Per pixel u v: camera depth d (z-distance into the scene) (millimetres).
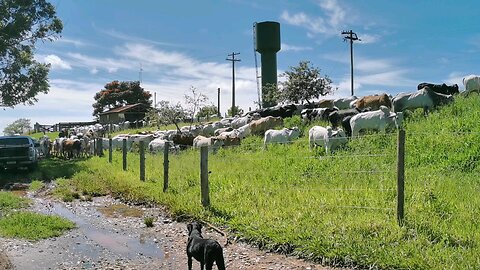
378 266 6406
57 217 10625
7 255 7938
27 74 31547
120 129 49594
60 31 31688
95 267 7344
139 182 14406
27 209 12289
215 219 9484
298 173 12828
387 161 12844
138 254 8031
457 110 16531
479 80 18609
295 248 7465
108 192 14336
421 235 7004
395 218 7711
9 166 20203
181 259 7703
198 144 21781
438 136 13578
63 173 19562
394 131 15625
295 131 18578
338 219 8125
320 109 21766
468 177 10398
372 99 19688
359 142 15258
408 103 17734
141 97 83812
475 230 7125
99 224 10391
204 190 10438
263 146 18938
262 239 7953
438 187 9391
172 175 14273
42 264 7504
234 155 18234
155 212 11258
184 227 9703
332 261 6871
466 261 6012
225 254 7688
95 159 24047
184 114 37375
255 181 12141
